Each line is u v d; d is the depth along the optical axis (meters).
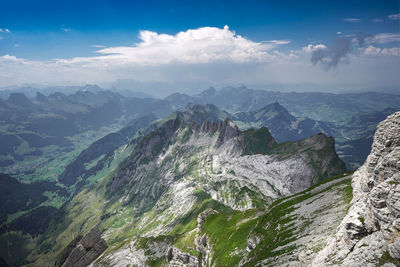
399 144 66.12
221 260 94.81
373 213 46.22
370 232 45.19
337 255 45.88
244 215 130.38
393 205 42.44
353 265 39.06
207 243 124.94
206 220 149.12
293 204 94.50
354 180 84.88
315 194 95.44
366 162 85.00
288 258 58.69
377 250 38.25
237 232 109.62
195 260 128.88
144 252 183.00
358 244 42.75
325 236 58.62
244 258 80.00
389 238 38.56
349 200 74.19
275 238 74.44
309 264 51.50
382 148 69.81
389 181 47.03
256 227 94.00
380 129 73.12
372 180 67.69
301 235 66.88
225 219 139.38
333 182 100.75
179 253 139.38
